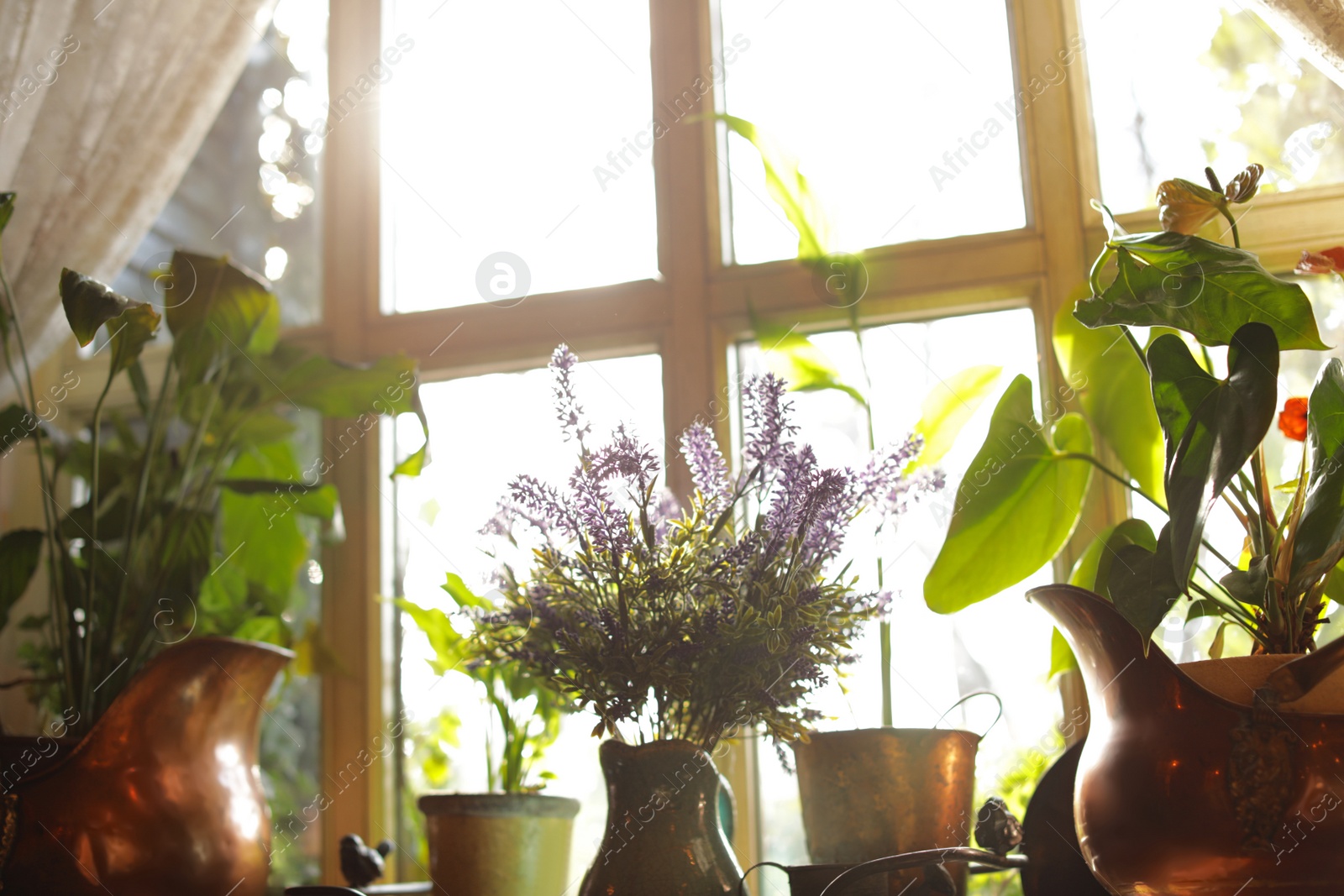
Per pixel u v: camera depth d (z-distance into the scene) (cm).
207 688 148
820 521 125
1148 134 193
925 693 177
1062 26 197
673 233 205
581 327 207
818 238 173
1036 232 190
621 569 120
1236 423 101
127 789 138
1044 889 132
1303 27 155
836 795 129
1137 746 103
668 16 214
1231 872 97
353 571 211
